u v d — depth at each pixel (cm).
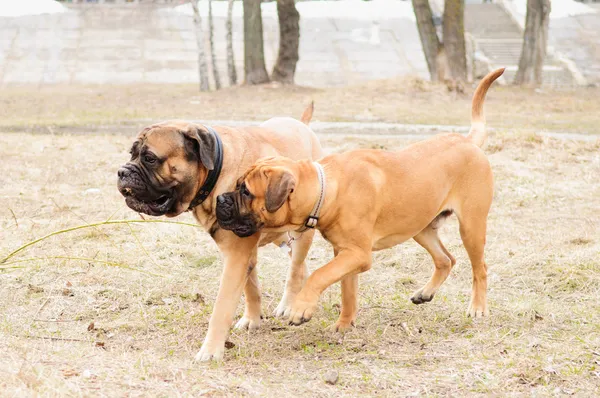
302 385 447
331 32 4091
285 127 575
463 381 453
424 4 2616
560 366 472
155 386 414
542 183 1027
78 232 757
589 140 1388
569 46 3862
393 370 471
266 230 484
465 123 1791
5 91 2748
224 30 4022
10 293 602
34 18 3953
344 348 517
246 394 421
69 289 614
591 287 635
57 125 1659
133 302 601
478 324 562
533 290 640
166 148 458
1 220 796
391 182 521
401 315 585
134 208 470
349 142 1365
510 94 2553
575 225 834
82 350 478
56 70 3275
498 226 832
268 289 643
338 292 639
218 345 486
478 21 4150
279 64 2664
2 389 373
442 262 592
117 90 2766
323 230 504
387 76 3444
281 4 2627
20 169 1055
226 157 482
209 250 732
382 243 544
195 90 2702
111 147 1267
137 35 3850
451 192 564
